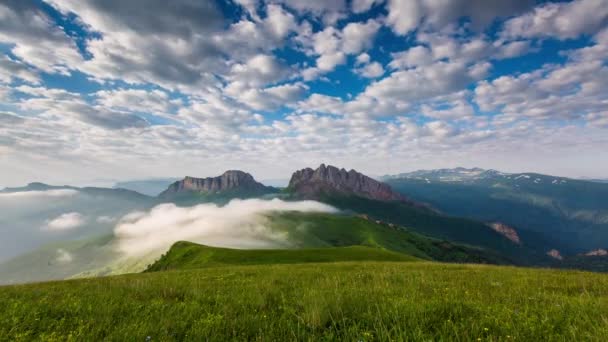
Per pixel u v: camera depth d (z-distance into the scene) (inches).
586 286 409.7
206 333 175.5
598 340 158.4
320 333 177.8
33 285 593.0
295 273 649.0
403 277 502.9
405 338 157.5
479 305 250.4
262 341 163.5
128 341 164.9
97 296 323.0
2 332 185.6
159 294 334.0
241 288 394.3
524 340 165.6
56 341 168.9
